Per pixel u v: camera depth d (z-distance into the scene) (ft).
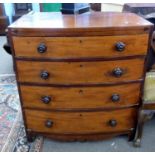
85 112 4.35
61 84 4.02
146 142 4.88
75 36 3.52
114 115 4.45
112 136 4.77
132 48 3.72
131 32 3.57
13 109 6.05
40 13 4.89
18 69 3.92
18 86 4.14
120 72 3.86
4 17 12.39
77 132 4.61
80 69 3.85
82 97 4.17
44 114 4.42
